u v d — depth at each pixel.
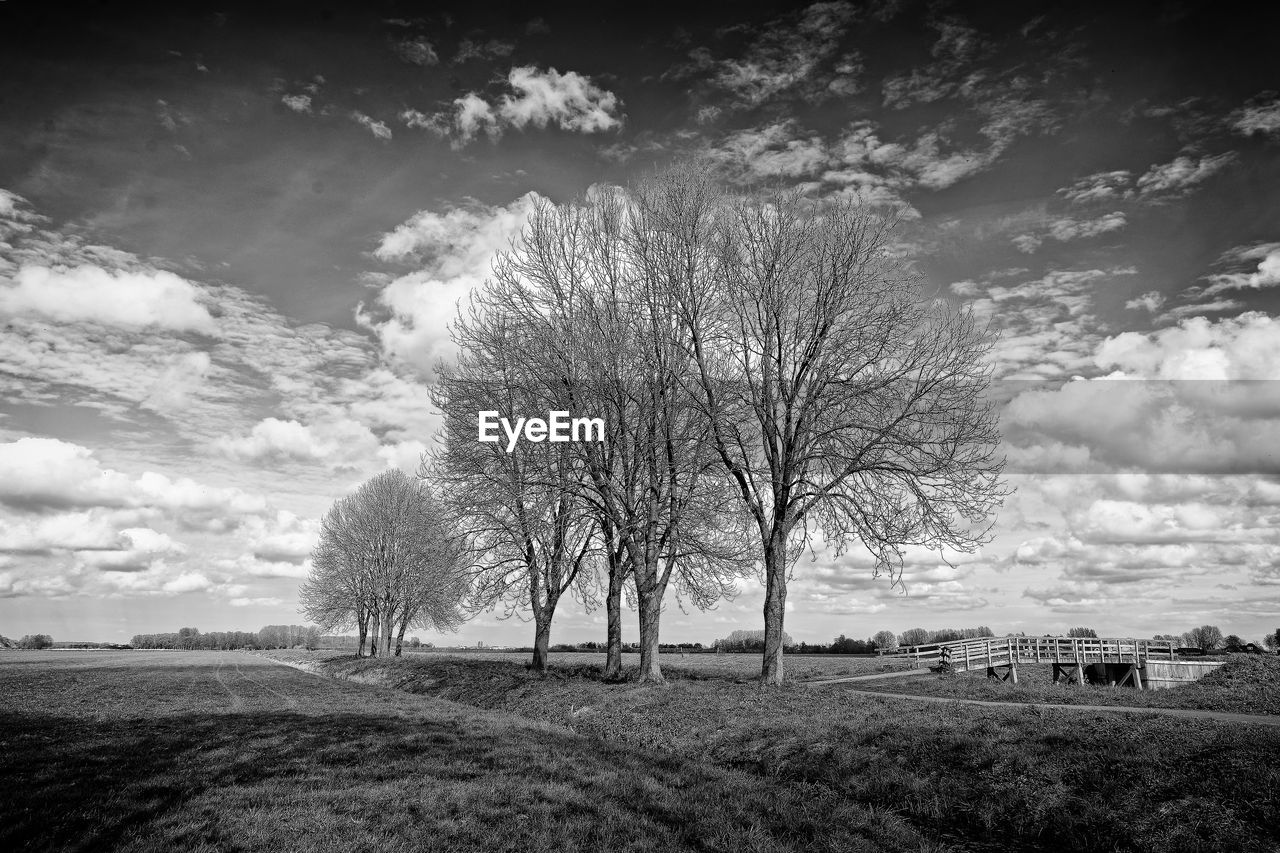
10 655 106.50
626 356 26.58
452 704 27.52
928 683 30.48
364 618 71.94
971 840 10.22
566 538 31.88
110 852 8.52
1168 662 36.25
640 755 15.04
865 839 9.84
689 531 25.86
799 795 12.21
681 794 11.70
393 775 12.47
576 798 11.14
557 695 25.67
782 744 15.39
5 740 15.99
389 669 46.84
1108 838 9.51
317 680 45.59
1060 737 12.60
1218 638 64.44
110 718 21.17
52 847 8.58
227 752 14.61
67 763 13.26
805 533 25.00
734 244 25.66
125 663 76.12
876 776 12.75
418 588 55.72
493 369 28.78
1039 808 10.55
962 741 13.26
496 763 13.62
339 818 9.81
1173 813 9.51
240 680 44.62
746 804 11.22
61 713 22.80
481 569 30.88
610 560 29.42
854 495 24.05
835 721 16.45
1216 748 11.03
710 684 24.69
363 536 64.81
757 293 25.19
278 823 9.59
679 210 26.61
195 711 23.61
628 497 26.28
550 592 34.19
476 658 58.28
